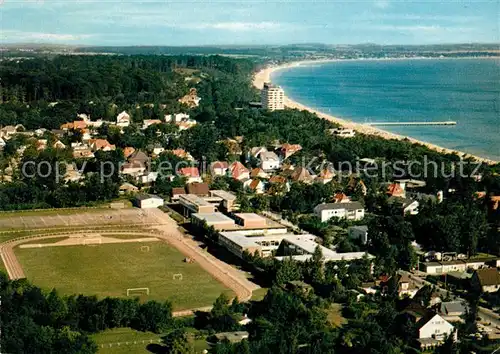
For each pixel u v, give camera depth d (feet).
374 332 636.48
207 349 607.78
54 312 646.74
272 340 606.55
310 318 654.94
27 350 570.87
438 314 651.25
